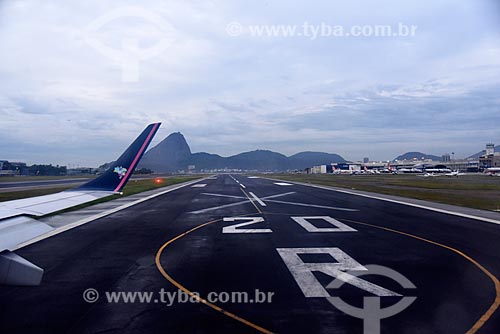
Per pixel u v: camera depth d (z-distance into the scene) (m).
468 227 15.54
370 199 28.64
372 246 11.97
